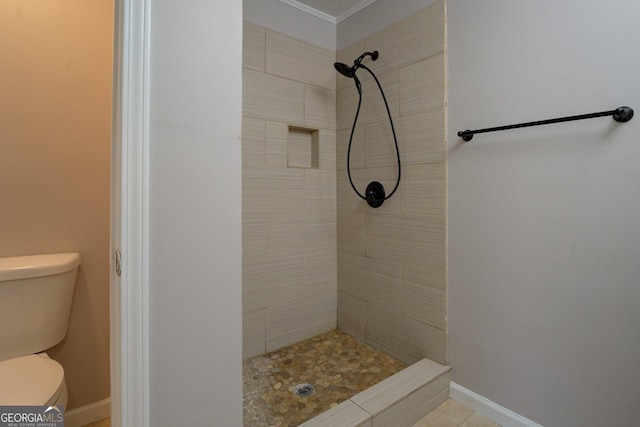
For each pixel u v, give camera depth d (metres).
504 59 1.24
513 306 1.24
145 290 0.63
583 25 1.04
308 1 1.79
